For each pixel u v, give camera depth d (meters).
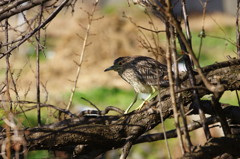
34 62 24.84
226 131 8.79
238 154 8.74
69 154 10.86
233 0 51.66
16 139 8.30
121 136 9.09
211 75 9.12
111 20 32.53
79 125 8.99
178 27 7.40
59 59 30.95
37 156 14.73
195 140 16.25
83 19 32.25
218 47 35.50
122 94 25.33
